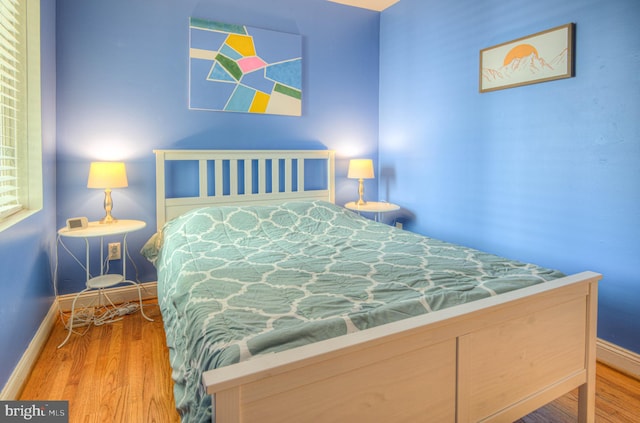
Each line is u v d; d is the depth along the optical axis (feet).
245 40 10.03
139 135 9.15
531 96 7.74
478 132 8.98
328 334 3.59
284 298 4.53
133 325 8.00
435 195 10.32
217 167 9.87
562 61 7.09
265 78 10.36
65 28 8.29
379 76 12.17
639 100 6.04
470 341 3.92
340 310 4.12
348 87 11.68
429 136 10.41
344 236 8.07
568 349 4.78
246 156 10.19
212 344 3.52
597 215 6.72
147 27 9.06
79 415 5.12
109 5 8.67
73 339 7.34
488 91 8.60
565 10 7.05
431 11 10.12
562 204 7.27
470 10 9.00
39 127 6.91
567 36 6.98
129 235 9.25
